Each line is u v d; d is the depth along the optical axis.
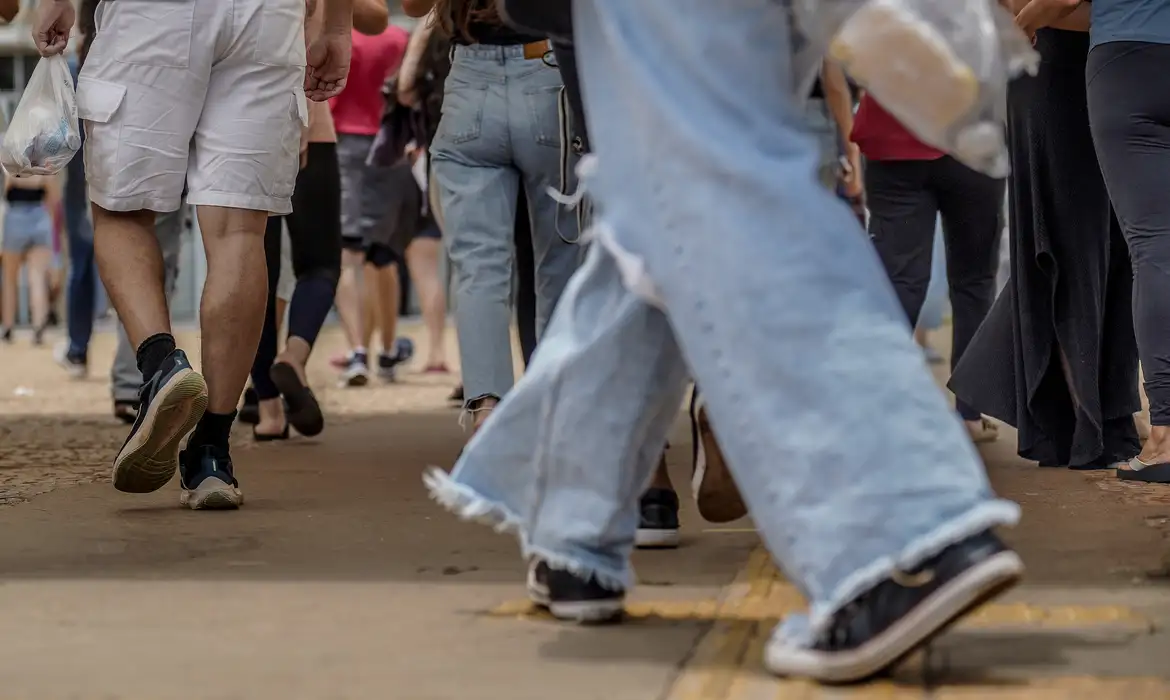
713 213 5.84
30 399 23.75
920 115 5.85
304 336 16.50
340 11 12.02
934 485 5.58
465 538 9.77
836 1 5.74
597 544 6.88
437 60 17.70
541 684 5.90
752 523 10.33
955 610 5.54
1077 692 5.67
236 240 11.23
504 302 12.41
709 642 6.55
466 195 12.40
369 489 12.50
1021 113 13.68
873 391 5.66
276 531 10.11
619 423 6.68
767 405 5.74
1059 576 8.20
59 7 10.86
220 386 11.27
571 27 7.25
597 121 6.26
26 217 42.09
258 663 6.30
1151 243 12.36
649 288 6.10
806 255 5.77
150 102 10.86
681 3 5.97
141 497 11.91
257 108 11.07
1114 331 13.75
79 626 7.06
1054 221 13.50
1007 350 14.20
